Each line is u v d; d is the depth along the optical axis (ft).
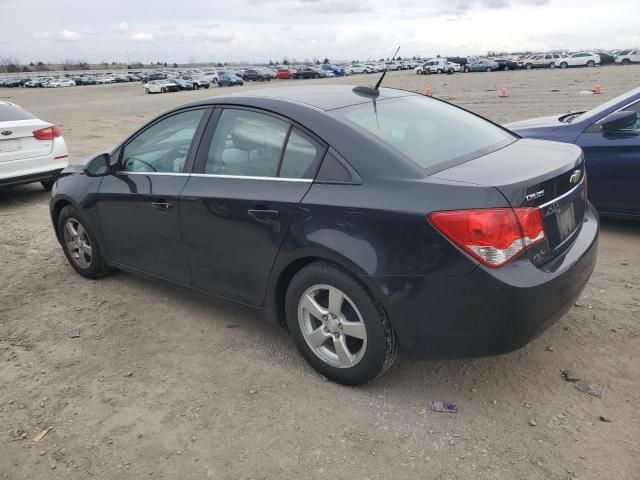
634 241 17.37
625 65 193.06
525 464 8.45
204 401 10.32
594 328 12.14
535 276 8.71
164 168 13.03
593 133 17.71
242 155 11.44
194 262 12.45
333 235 9.62
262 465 8.69
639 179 16.90
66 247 16.44
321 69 268.82
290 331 11.08
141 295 15.01
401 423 9.49
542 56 207.72
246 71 236.84
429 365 11.16
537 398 9.96
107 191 14.12
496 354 8.96
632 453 8.54
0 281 16.35
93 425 9.78
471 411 9.71
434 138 10.89
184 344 12.39
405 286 9.03
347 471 8.49
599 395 9.90
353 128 10.15
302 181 10.29
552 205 9.43
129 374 11.28
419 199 8.91
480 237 8.44
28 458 9.02
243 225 11.02
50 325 13.50
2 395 10.73
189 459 8.88
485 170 9.45
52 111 95.50
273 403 10.17
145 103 108.99
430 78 169.07
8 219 23.53
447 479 8.24
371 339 9.71
